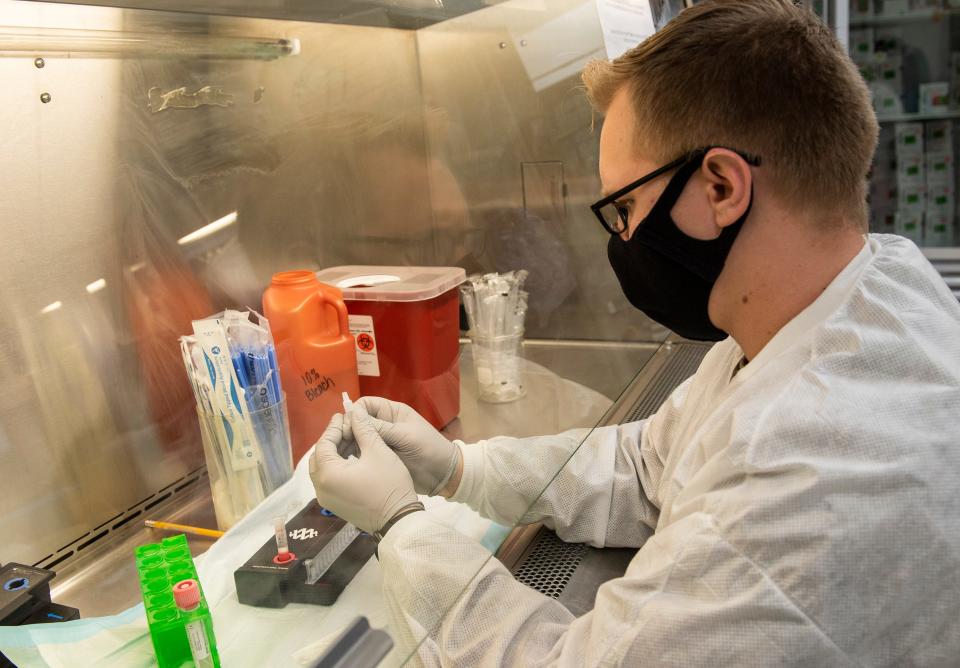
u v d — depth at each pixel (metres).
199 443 1.72
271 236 1.89
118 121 1.52
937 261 4.00
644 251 1.26
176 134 1.64
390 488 1.24
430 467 1.39
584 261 2.12
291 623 1.02
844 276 1.17
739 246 1.18
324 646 0.97
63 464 1.47
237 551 1.13
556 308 2.06
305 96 1.91
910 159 4.32
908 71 4.26
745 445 1.07
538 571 1.55
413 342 1.50
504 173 2.15
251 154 1.81
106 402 1.54
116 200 1.54
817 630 0.96
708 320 1.32
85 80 1.45
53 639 1.02
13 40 1.32
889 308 1.12
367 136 2.08
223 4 1.57
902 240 1.28
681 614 1.01
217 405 1.30
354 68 2.00
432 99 2.19
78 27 1.42
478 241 2.20
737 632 0.99
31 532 1.42
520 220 2.16
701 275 1.22
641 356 2.22
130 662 0.98
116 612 1.19
